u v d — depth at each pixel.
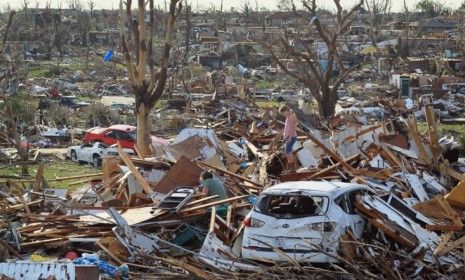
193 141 24.70
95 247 14.80
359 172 19.55
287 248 13.44
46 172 30.70
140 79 31.03
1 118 33.25
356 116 43.22
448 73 83.88
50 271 11.35
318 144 21.95
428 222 15.36
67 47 115.50
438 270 13.47
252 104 50.69
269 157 23.58
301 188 13.92
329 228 13.38
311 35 85.81
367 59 96.06
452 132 41.19
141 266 13.54
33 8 137.62
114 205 18.47
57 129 42.72
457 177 21.72
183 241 15.43
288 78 79.06
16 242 14.80
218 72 74.69
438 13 158.12
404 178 18.92
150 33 31.58
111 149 33.56
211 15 153.62
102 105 50.56
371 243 14.02
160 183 18.70
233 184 19.75
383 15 122.62
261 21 138.25
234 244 14.77
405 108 50.69
